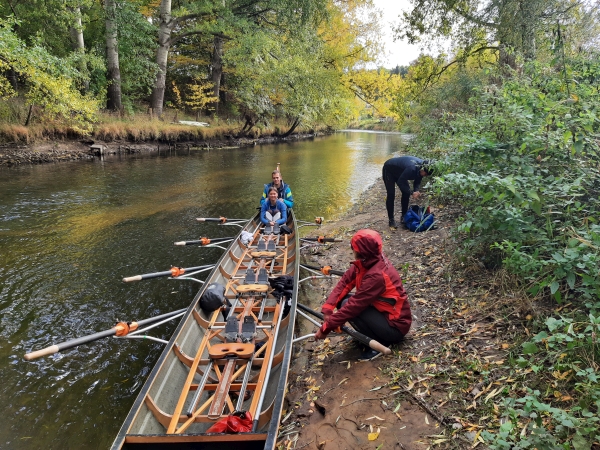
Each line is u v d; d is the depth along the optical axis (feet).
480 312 12.78
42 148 54.34
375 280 11.48
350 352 13.01
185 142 77.66
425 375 10.77
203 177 48.49
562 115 14.46
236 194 40.11
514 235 12.78
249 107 90.94
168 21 74.43
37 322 16.29
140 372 13.55
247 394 11.08
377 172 55.88
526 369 9.77
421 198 31.65
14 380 12.99
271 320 15.43
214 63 91.35
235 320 13.26
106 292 18.88
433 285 15.70
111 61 68.80
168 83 95.04
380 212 31.04
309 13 65.67
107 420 11.48
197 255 23.86
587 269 10.46
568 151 13.79
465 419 9.00
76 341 11.08
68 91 50.06
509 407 7.97
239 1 75.31
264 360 11.83
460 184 13.58
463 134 20.81
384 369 11.52
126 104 72.33
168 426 9.55
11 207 32.30
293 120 117.91
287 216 27.61
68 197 36.24
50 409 11.85
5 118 52.65
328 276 19.06
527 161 14.05
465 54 42.55
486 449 8.07
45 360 13.99
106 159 58.34
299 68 75.20
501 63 36.09
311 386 11.78
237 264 19.75
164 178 46.85
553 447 6.93
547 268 11.76
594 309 9.77
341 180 49.32
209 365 11.59
